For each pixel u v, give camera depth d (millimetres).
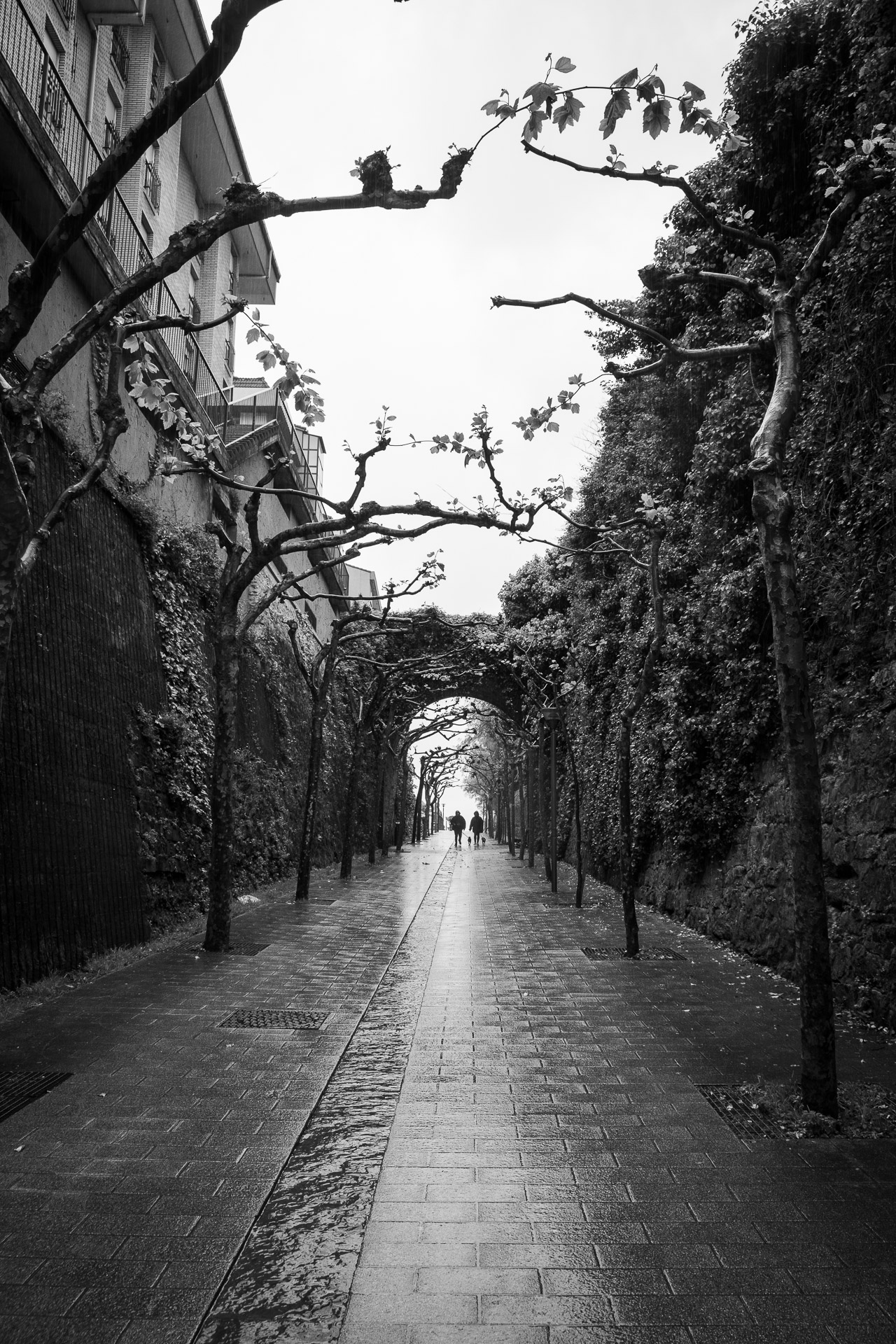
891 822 7574
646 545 16547
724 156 12156
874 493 8133
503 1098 5539
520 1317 3193
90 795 10273
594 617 22484
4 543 5453
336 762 30969
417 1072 6055
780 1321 3174
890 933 7402
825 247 5891
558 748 29844
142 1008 7719
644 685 11188
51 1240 3697
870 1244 3719
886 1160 4590
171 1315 3182
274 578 24156
